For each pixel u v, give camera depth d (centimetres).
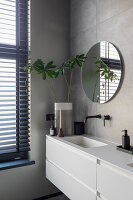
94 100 192
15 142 208
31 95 212
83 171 140
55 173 181
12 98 211
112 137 171
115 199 111
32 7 213
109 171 115
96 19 191
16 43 215
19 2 216
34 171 214
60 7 230
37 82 215
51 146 190
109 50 172
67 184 161
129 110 154
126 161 117
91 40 198
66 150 162
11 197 200
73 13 228
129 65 154
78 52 220
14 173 202
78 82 221
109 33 175
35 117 214
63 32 231
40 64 196
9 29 209
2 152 204
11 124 205
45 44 220
